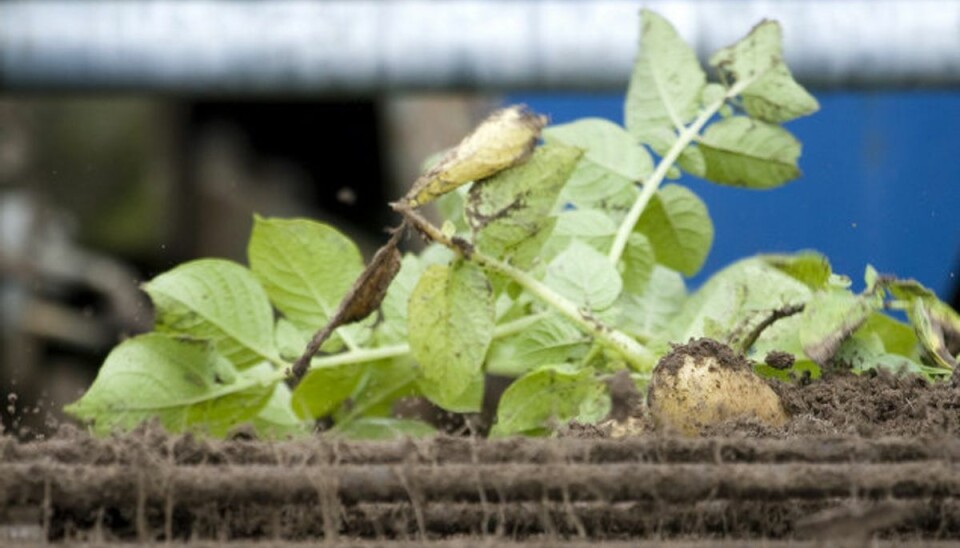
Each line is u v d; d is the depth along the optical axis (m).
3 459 1.32
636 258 1.62
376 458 1.32
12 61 1.70
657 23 1.63
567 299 1.53
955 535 1.31
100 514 1.31
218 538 1.31
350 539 1.32
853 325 1.49
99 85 1.71
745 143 1.61
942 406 1.43
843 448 1.32
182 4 1.71
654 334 1.61
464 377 1.49
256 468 1.31
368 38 1.70
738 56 1.62
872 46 1.69
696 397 1.41
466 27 1.70
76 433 1.37
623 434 1.41
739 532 1.31
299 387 1.56
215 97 1.73
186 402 1.52
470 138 1.49
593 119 1.63
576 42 1.70
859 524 1.29
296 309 1.56
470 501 1.30
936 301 1.53
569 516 1.32
